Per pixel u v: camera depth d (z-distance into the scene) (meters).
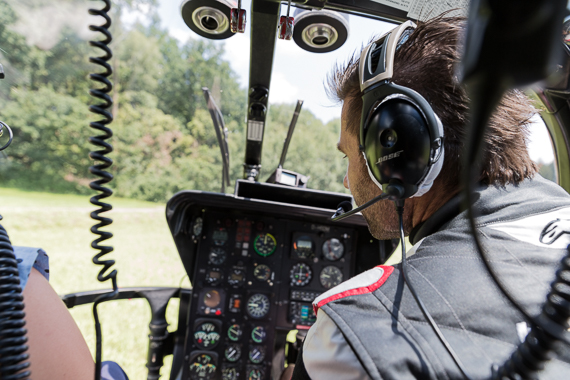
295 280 2.34
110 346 2.76
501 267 0.50
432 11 1.30
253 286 2.30
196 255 2.34
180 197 2.09
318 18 1.39
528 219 0.56
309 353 0.51
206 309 2.25
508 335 0.44
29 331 0.45
